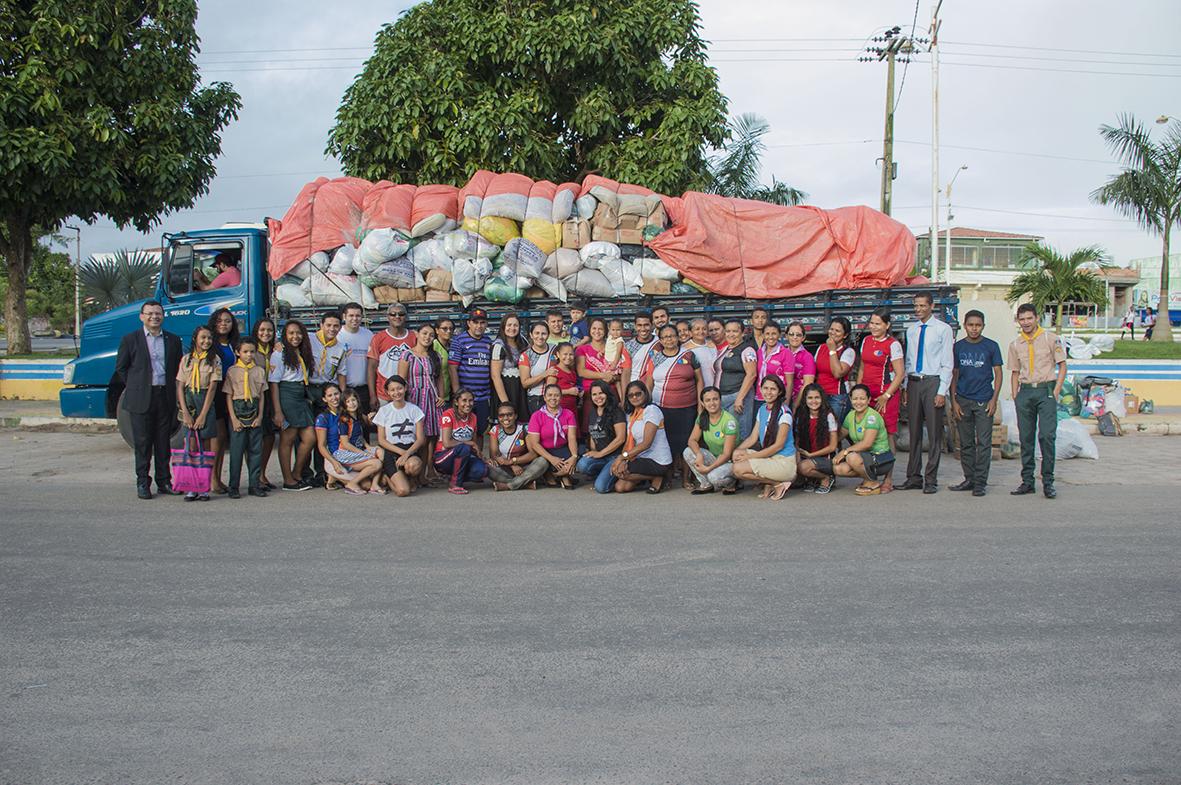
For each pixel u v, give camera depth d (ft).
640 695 12.30
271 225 37.24
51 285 155.33
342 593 16.96
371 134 50.98
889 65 86.07
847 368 31.50
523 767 10.35
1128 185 73.87
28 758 10.62
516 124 49.03
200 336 26.81
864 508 25.70
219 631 14.90
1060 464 34.86
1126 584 17.39
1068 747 10.81
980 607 15.99
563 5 51.19
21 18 53.83
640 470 27.76
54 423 47.93
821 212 35.45
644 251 35.01
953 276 157.89
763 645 14.14
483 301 35.22
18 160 51.49
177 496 27.91
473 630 14.90
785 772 10.21
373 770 10.30
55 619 15.52
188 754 10.71
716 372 30.32
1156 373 55.36
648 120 53.06
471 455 28.89
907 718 11.57
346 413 29.25
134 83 56.95
